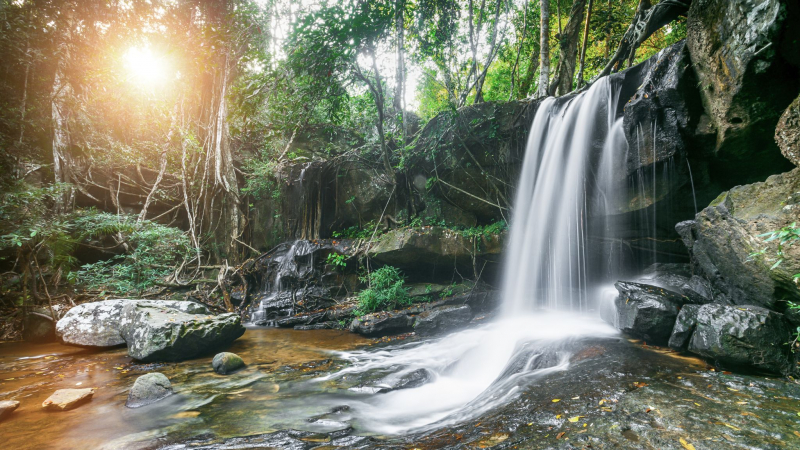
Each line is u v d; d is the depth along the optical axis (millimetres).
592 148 8055
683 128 6387
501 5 13617
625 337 5707
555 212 8766
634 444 2588
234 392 4941
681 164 6562
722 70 5688
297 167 13203
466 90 12164
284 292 11172
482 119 9820
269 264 11938
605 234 8289
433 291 9680
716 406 3125
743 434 2625
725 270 5113
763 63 5078
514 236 9539
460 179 10414
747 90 5383
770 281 4324
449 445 2908
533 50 13969
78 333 7262
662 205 7145
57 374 5750
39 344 7688
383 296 9344
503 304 9398
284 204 13156
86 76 10797
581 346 5281
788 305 4258
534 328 7066
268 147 14227
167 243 11438
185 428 3812
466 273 10195
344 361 6426
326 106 12992
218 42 11031
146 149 13289
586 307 8516
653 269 7680
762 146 5738
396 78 12141
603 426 2887
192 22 12008
